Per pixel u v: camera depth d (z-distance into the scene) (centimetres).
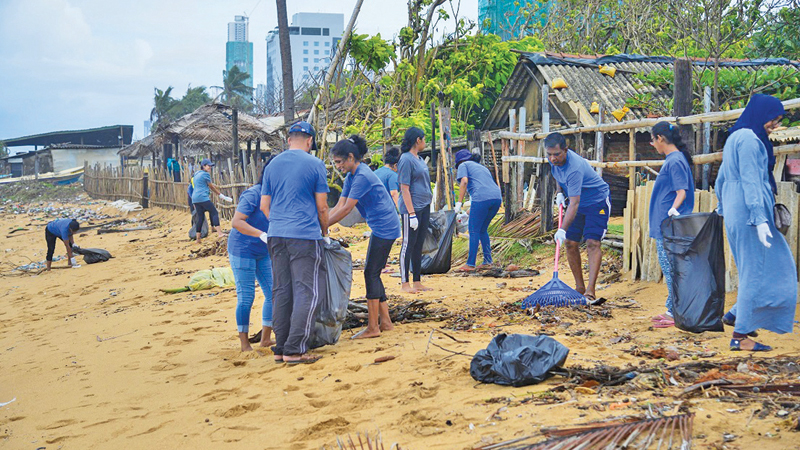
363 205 612
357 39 2194
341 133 2075
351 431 373
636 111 1666
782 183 615
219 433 403
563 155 656
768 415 313
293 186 546
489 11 3803
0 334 861
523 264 949
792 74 1475
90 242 1961
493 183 914
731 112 707
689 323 499
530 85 2089
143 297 1007
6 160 6912
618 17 2686
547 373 406
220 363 570
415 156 798
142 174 2802
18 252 1927
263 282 614
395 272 968
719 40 1469
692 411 325
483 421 353
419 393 416
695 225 500
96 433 432
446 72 2594
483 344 520
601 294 730
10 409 513
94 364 619
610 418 322
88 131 6800
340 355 535
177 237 1788
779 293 450
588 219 672
